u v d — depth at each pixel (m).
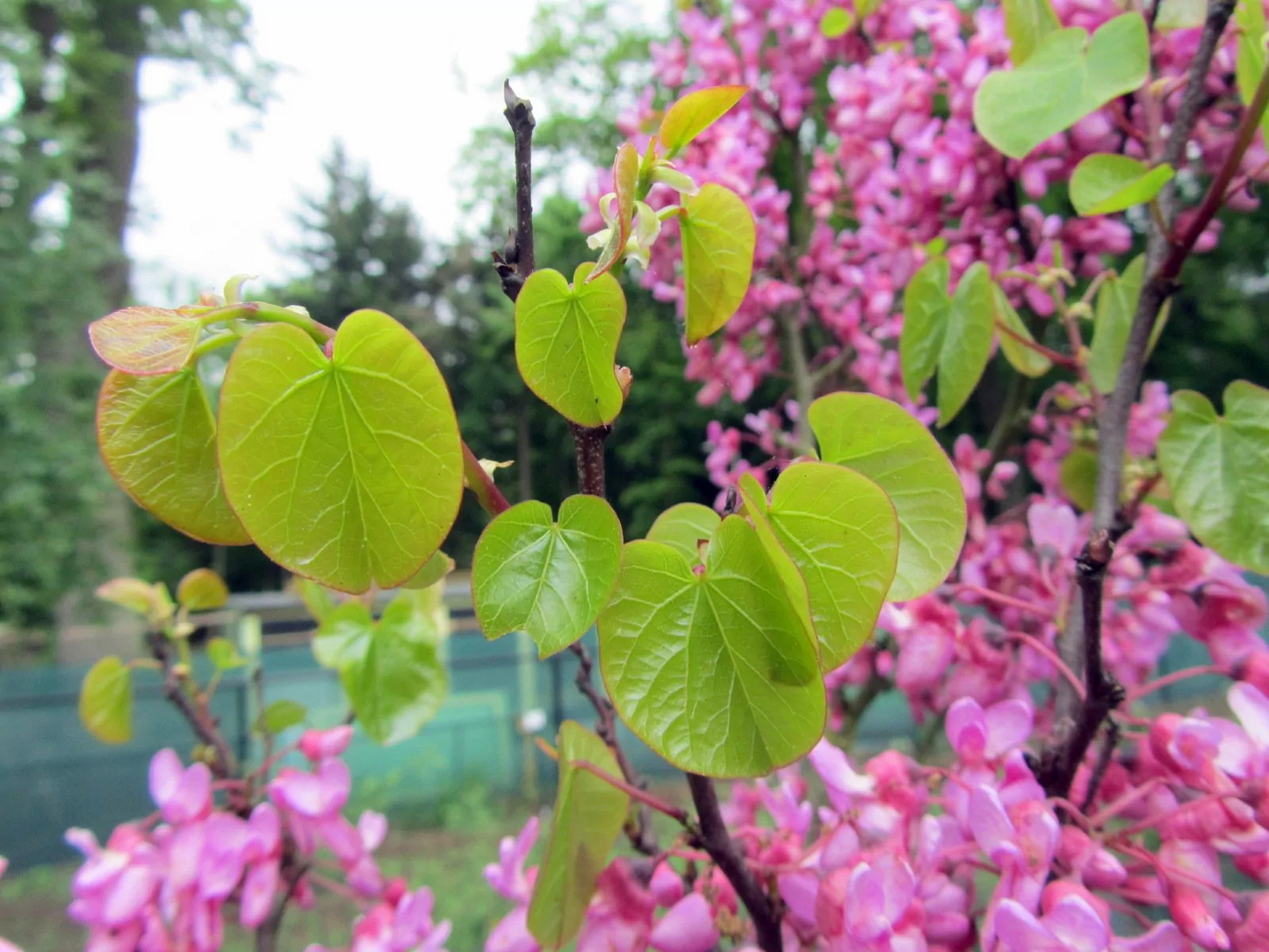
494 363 5.84
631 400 4.05
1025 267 0.50
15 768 2.35
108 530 3.03
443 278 6.75
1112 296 0.39
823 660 0.20
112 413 0.21
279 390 0.18
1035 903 0.22
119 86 4.05
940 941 0.25
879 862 0.25
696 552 0.24
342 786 0.36
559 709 2.77
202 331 0.19
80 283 2.91
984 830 0.23
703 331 0.25
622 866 0.30
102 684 0.43
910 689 0.32
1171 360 3.73
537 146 4.79
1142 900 0.27
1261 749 0.25
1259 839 0.24
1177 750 0.26
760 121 0.72
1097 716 0.25
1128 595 0.36
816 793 0.51
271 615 2.88
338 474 0.18
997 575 0.47
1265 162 0.32
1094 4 0.45
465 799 2.47
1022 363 0.45
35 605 3.14
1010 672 0.36
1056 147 0.48
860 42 0.65
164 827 0.35
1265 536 0.31
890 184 0.57
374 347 0.18
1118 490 0.33
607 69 4.59
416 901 0.37
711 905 0.29
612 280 0.19
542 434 6.02
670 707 0.20
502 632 0.19
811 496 0.19
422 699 0.43
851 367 0.73
